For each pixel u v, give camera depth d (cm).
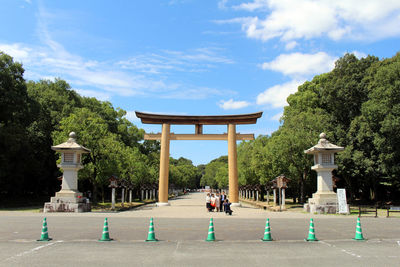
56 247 1126
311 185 4184
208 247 1144
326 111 4644
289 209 3170
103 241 1247
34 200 4941
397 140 3250
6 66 3872
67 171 2647
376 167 3616
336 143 3897
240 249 1111
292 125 3903
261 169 4438
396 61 3638
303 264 910
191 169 13388
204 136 4103
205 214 2597
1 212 2572
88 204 2706
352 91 3925
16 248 1107
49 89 5209
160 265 888
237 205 3869
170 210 3083
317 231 1538
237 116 4009
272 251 1081
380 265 904
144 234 1422
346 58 4266
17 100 3759
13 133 3672
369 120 3594
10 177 3934
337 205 2572
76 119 3656
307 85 5172
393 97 3244
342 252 1071
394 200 4531
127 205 3947
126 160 3972
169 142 4078
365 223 1886
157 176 6519
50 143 4603
